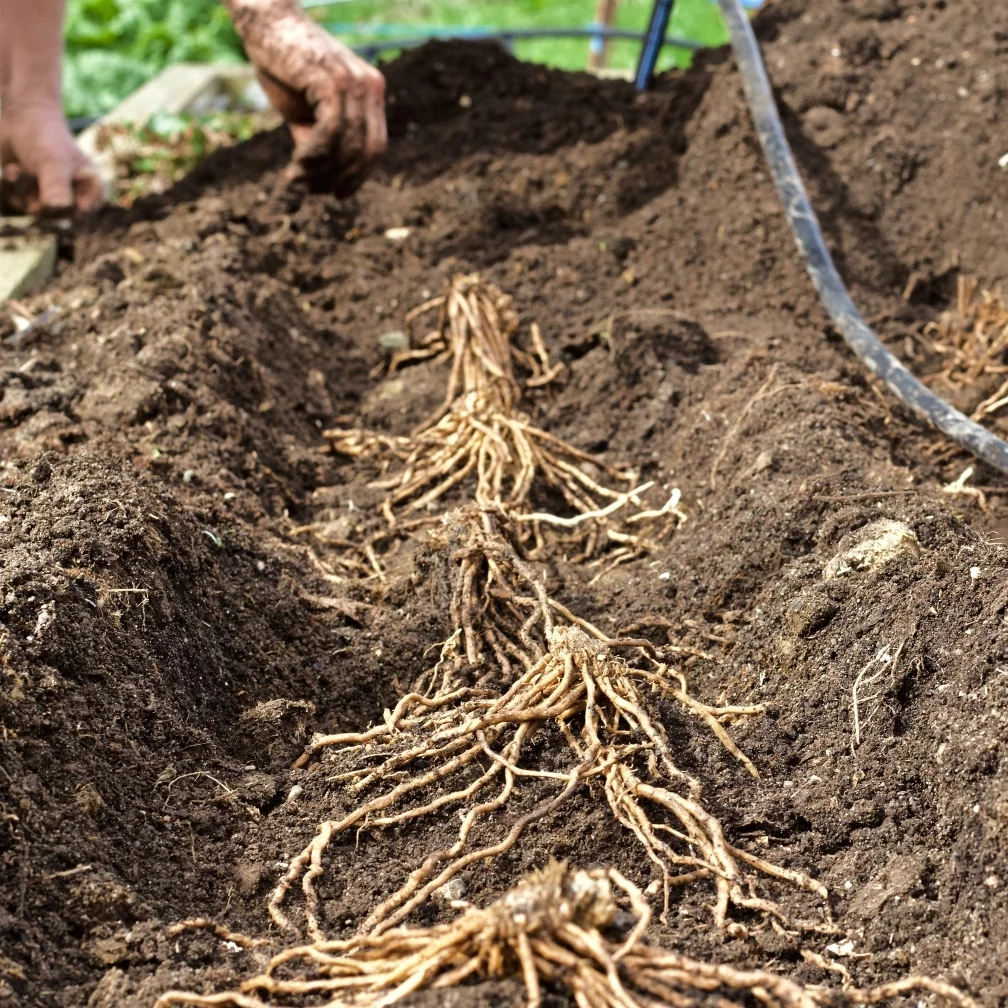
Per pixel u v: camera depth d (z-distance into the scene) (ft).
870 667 2.63
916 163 4.38
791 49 4.71
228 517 3.17
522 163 4.83
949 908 2.23
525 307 4.14
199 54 7.82
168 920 2.25
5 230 4.53
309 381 3.92
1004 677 2.45
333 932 2.28
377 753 2.64
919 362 3.92
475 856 2.27
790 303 4.01
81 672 2.53
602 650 2.62
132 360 3.57
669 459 3.53
